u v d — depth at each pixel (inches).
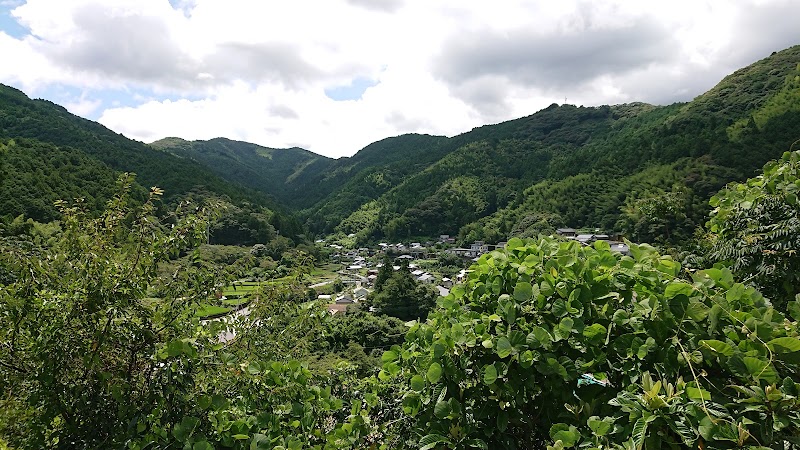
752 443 49.5
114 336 84.4
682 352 57.2
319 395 104.1
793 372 53.7
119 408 79.5
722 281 68.5
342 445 89.2
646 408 51.9
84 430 81.4
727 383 56.2
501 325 74.2
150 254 95.4
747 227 113.9
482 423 70.4
